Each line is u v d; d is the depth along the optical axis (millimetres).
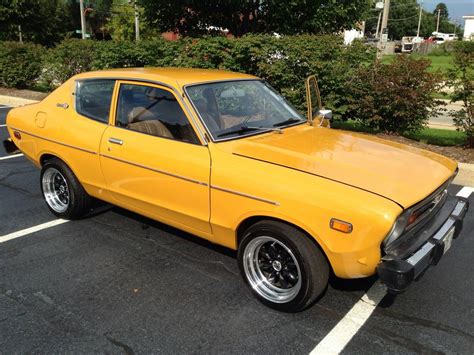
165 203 3881
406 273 2797
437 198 3438
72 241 4520
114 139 4168
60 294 3578
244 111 4113
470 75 7414
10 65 15367
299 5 10812
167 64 9906
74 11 47125
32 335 3082
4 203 5570
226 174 3391
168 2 11445
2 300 3492
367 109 8211
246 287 3684
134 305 3432
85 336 3074
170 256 4215
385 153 3650
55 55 13883
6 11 21531
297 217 3041
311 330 3148
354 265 2969
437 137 9016
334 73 8227
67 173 4730
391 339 3066
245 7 11250
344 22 11555
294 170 3217
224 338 3055
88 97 4570
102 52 11352
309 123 4488
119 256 4211
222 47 9273
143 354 2902
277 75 8609
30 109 5133
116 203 4430
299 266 3121
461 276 3900
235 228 3438
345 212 2879
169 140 3812
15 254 4246
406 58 7977
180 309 3381
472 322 3258
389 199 2895
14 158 7699
